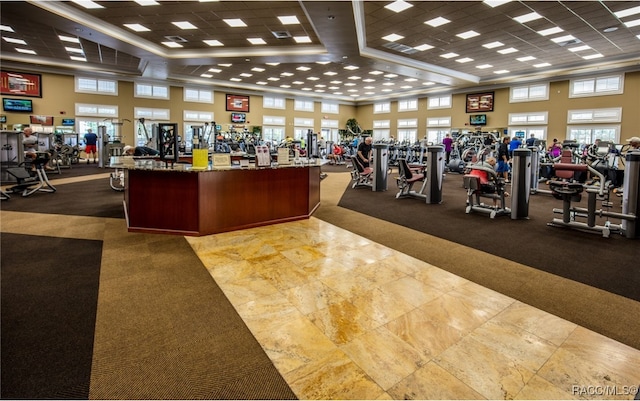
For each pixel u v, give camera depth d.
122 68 14.55
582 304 2.32
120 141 14.45
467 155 11.71
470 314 2.19
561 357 1.75
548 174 8.23
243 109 18.86
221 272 2.83
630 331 1.99
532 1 7.46
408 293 2.48
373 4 7.79
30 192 6.51
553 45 10.51
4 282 2.55
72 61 13.67
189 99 17.33
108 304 2.24
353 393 1.49
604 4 7.53
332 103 22.16
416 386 1.54
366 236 3.96
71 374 1.57
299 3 7.73
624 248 3.56
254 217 4.29
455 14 8.28
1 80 13.30
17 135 7.85
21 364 1.63
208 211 3.90
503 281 2.70
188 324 2.03
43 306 2.20
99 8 8.11
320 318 2.12
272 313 2.18
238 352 1.77
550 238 3.93
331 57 11.29
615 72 12.30
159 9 8.13
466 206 5.62
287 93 19.64
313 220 4.75
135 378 1.56
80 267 2.88
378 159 7.59
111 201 5.91
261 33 9.79
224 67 13.85
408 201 6.32
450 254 3.35
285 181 4.55
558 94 13.91
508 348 1.83
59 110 14.48
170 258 3.13
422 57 12.19
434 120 18.56
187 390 1.49
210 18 8.67
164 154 4.09
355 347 1.83
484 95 16.28
